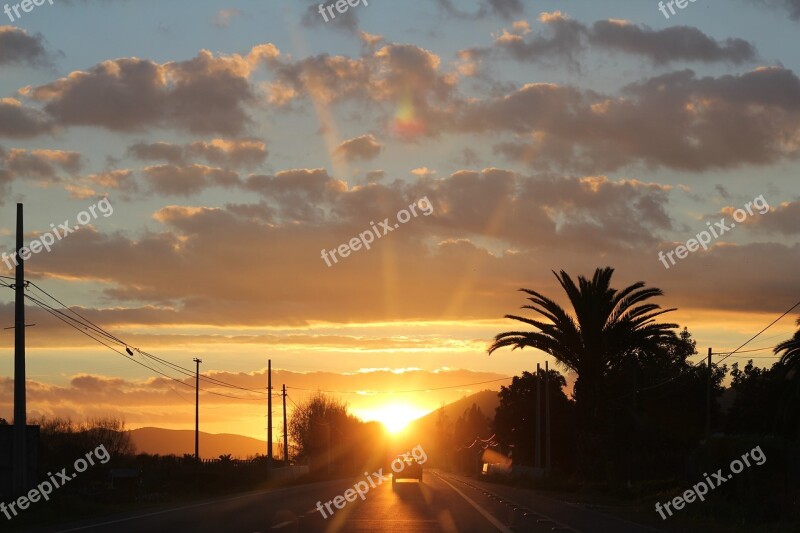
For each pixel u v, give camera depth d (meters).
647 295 48.97
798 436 38.25
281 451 107.88
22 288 29.81
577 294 49.69
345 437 128.50
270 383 72.12
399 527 23.83
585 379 50.72
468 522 25.77
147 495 40.50
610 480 49.28
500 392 109.56
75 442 64.88
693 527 25.44
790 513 26.80
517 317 51.12
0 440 32.09
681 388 66.44
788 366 39.19
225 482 53.25
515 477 69.31
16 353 29.45
